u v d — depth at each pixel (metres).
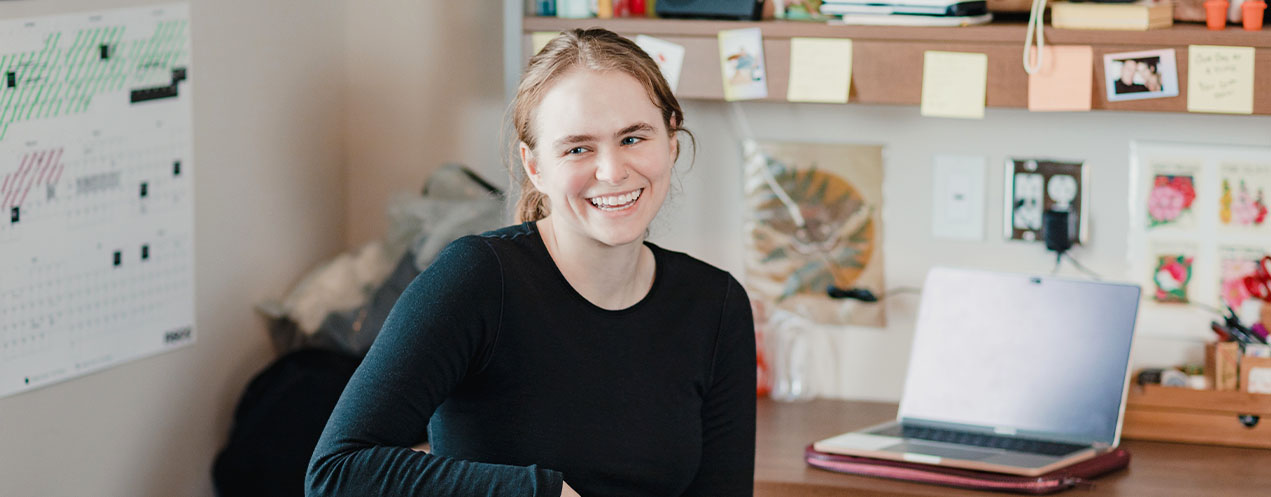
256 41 2.59
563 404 1.52
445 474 1.42
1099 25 2.13
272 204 2.68
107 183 2.27
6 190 2.08
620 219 1.48
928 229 2.47
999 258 2.44
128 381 2.38
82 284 2.24
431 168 2.85
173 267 2.43
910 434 2.24
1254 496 2.01
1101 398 2.20
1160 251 2.36
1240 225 2.32
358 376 1.48
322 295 2.62
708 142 2.54
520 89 1.54
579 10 2.37
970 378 2.29
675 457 1.59
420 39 2.80
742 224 2.56
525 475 1.43
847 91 2.22
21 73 2.08
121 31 2.25
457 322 1.47
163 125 2.37
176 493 2.51
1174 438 2.27
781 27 2.23
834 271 2.52
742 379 1.68
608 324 1.55
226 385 2.61
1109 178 2.37
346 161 2.91
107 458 2.35
